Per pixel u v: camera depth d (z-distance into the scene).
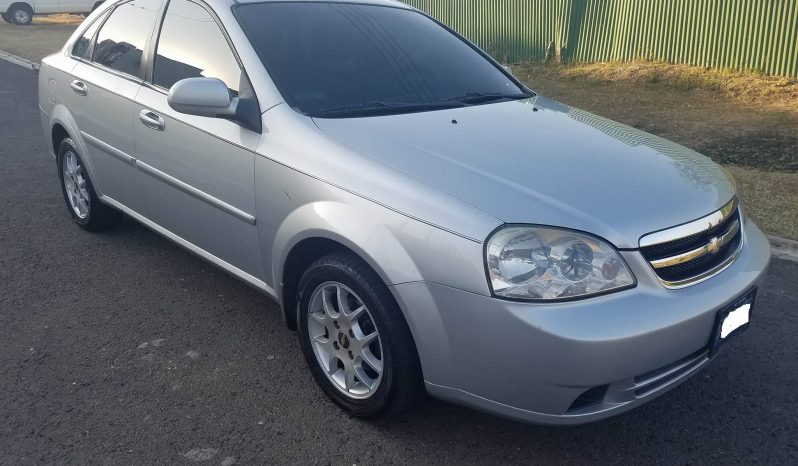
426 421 3.07
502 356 2.46
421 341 2.63
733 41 10.67
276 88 3.32
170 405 3.16
